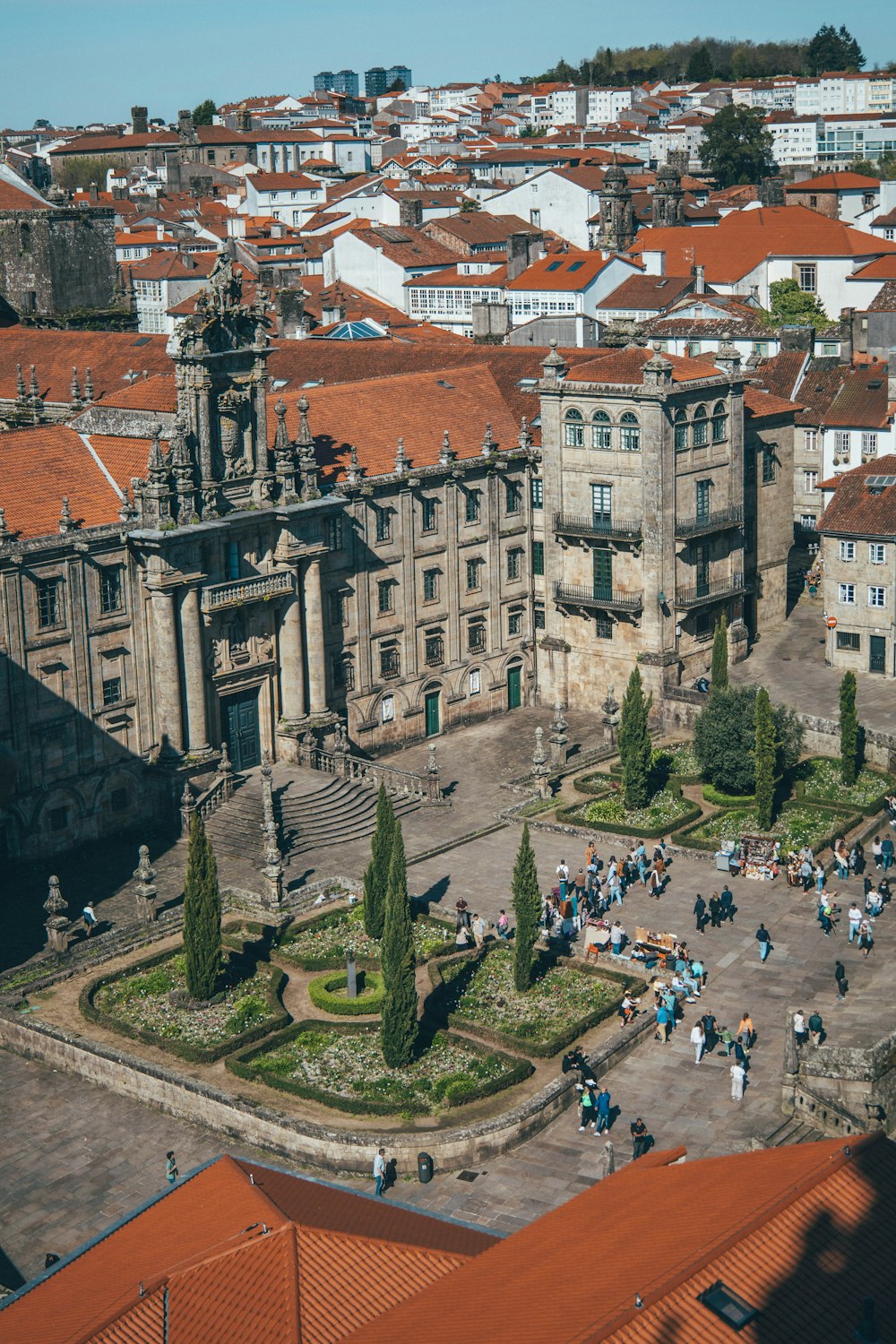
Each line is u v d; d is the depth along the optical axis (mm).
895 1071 73500
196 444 102938
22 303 149250
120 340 133375
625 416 117875
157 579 100812
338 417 119375
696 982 82688
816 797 105312
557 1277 44250
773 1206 43812
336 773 108500
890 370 147625
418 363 136625
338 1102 72875
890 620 122000
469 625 122875
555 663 126375
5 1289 60844
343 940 89625
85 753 100312
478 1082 75000
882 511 122250
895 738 109125
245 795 104750
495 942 88750
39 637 97000
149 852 101125
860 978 84125
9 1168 70938
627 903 93000
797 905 92438
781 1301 41312
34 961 86500
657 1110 73312
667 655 120000
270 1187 53500
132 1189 69438
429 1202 67750
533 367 131625
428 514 118812
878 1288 42125
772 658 128250
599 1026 80000
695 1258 42094
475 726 124062
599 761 114375
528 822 104500
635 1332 40031
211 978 82312
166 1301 46750
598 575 122188
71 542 97312
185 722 104250
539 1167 69875
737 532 125438
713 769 105688
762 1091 74438
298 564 108250
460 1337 42562
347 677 115000
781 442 132500
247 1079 75750
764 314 193000
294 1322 46156
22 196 151750
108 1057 76500
